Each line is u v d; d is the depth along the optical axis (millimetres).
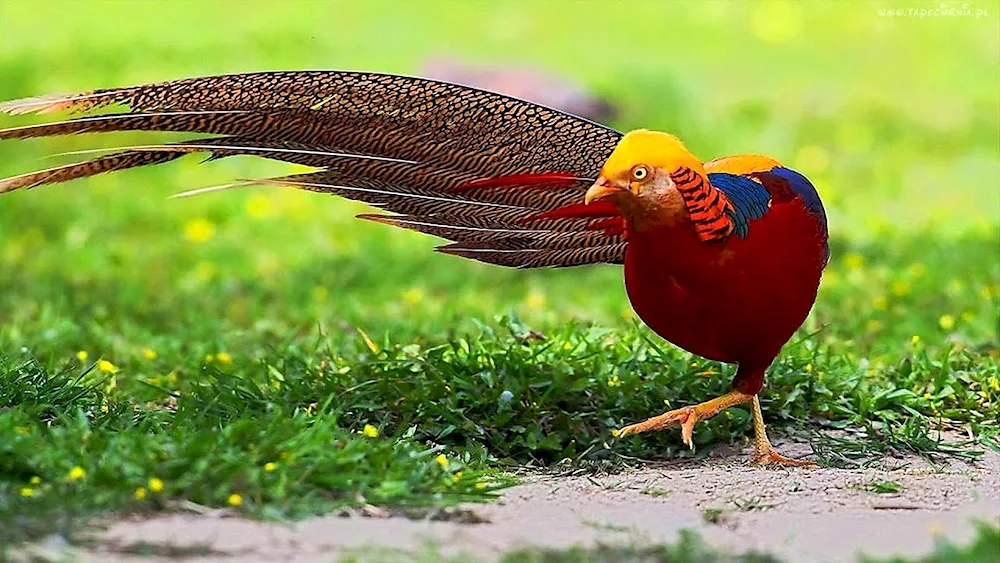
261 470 8312
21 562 6941
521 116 10242
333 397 10570
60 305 15656
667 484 9180
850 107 26719
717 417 10969
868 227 19391
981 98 27375
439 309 15570
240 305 16109
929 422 11312
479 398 10859
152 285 17250
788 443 10836
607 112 24719
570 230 10625
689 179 9047
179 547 7301
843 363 12156
